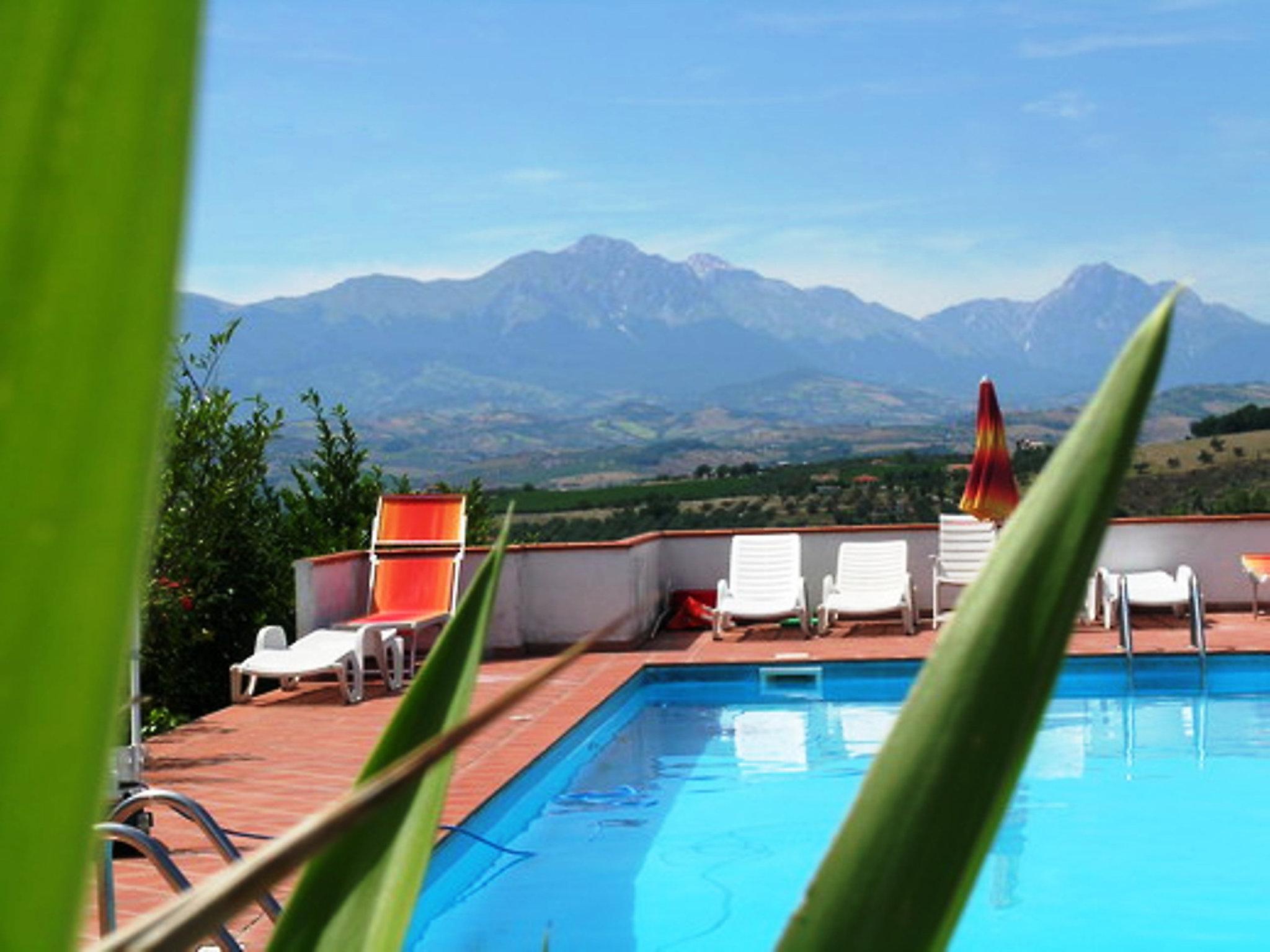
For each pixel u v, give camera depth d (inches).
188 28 10.6
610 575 561.9
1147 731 422.3
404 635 513.0
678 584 631.2
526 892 281.9
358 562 533.0
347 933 19.5
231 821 291.0
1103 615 577.6
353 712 438.9
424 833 20.0
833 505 1739.7
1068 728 430.0
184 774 344.2
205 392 428.8
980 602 16.8
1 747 10.5
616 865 298.8
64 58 10.4
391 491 566.9
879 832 16.5
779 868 292.7
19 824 10.6
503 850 312.3
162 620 415.8
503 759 353.7
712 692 517.3
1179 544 596.4
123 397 10.6
